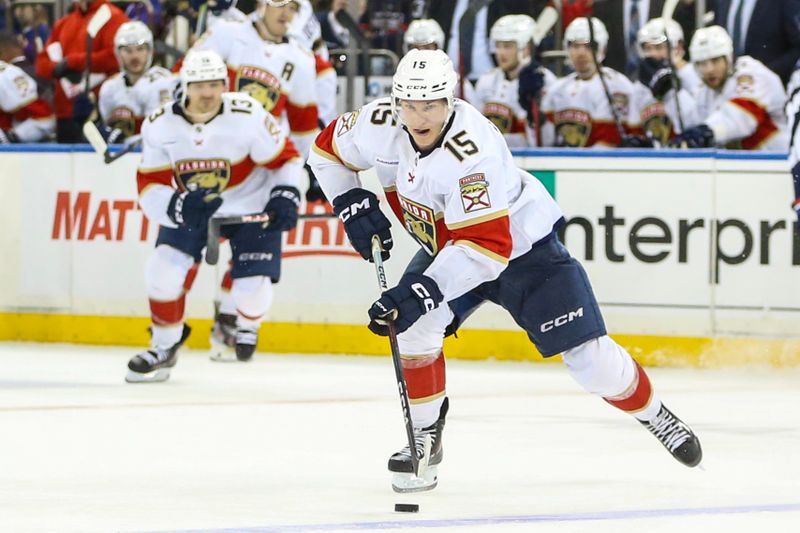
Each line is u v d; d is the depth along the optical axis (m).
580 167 27.88
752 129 28.36
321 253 29.59
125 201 30.55
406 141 13.71
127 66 31.80
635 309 27.77
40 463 16.00
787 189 26.83
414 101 13.01
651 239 27.59
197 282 30.23
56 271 31.17
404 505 13.07
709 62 28.62
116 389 23.53
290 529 12.13
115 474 15.28
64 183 31.02
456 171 13.31
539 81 29.81
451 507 13.39
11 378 24.98
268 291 27.03
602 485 14.76
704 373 26.72
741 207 27.14
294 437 18.22
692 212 27.38
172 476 15.16
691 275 27.44
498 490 14.41
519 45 29.66
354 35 30.73
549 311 14.48
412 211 14.09
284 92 30.12
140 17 34.34
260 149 25.27
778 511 13.18
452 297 13.60
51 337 31.38
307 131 30.48
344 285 29.45
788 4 28.92
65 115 33.00
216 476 15.17
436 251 14.30
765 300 27.12
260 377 25.50
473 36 31.69
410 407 14.30
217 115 25.03
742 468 15.94
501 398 22.72
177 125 24.95
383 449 17.22
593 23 29.91
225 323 28.31
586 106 30.09
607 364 14.70
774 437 18.48
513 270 14.46
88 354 29.27
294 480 14.95
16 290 31.52
